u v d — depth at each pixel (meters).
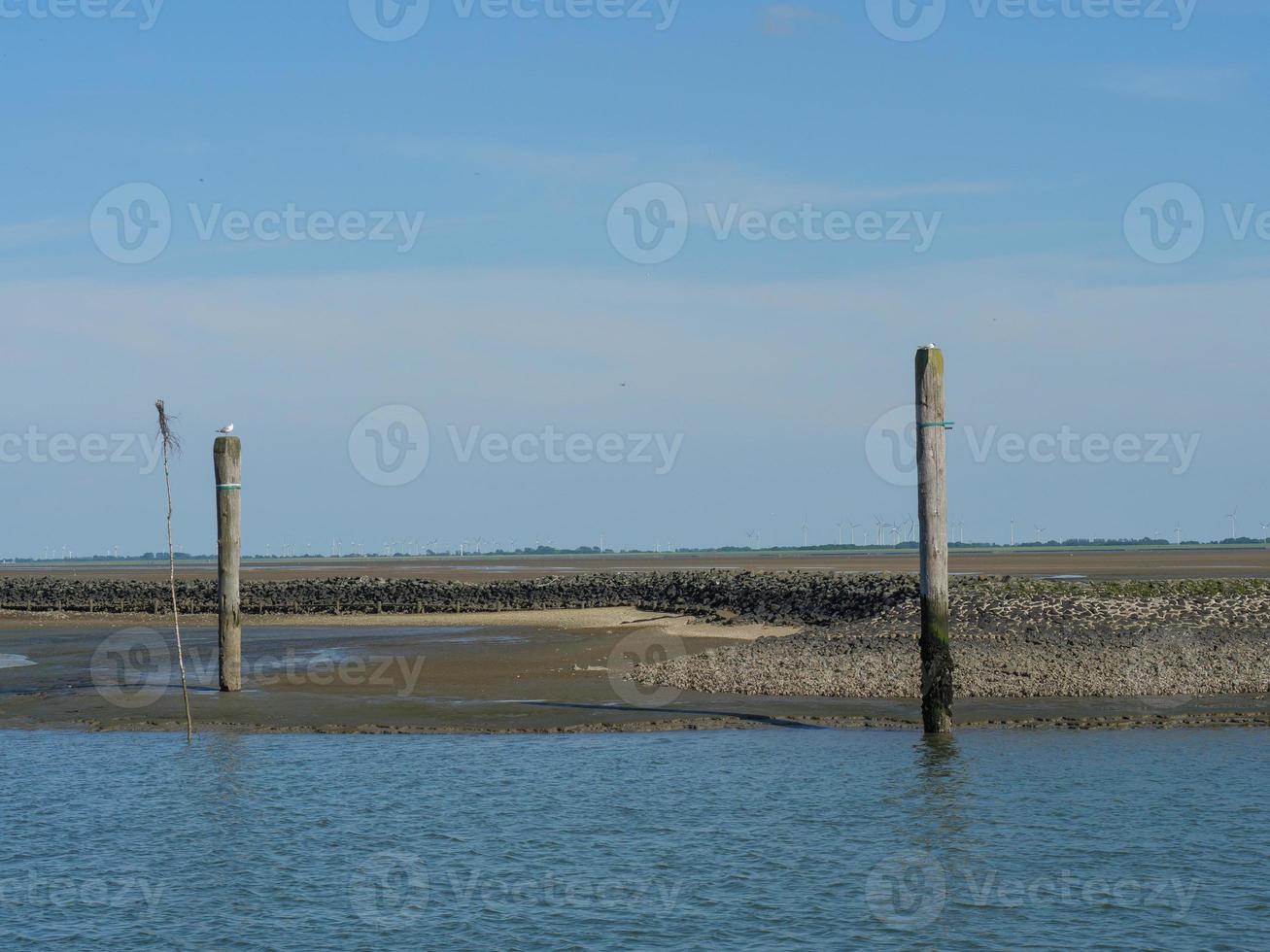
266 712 33.09
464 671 40.38
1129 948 16.86
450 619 64.62
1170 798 23.83
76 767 27.50
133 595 79.62
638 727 30.52
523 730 30.56
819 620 50.94
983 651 37.19
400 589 74.88
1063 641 38.19
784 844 21.38
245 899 19.22
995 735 29.08
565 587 72.94
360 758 27.98
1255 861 20.27
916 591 49.47
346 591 75.19
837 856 20.75
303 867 20.58
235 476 35.56
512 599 70.69
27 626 66.44
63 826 23.08
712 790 24.80
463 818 23.14
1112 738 28.72
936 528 28.44
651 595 68.50
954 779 25.28
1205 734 28.98
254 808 24.00
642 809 23.52
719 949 17.00
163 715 32.94
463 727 30.95
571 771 26.42
